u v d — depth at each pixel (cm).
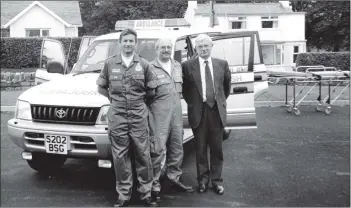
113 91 435
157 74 470
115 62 435
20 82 1666
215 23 1336
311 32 3991
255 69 650
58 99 493
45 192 505
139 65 438
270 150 711
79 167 615
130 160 460
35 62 2556
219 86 488
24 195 493
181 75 485
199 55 488
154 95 464
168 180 544
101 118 475
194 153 688
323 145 743
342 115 1059
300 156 668
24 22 2781
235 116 563
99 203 468
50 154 495
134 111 437
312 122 969
